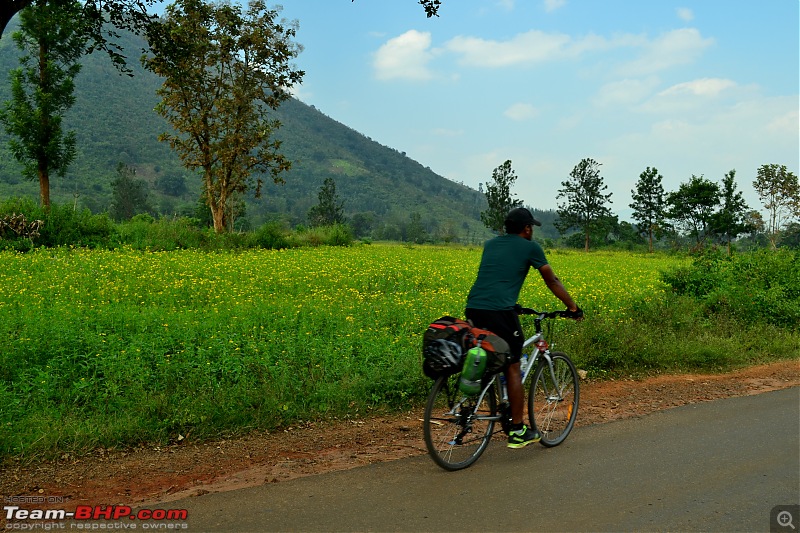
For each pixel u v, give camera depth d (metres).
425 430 4.71
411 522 3.84
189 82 10.98
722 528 3.77
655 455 5.16
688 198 59.19
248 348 7.69
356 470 4.86
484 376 5.01
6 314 9.18
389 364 7.59
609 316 11.27
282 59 36.44
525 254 5.13
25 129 30.83
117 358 6.96
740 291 12.48
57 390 6.44
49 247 23.97
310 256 25.50
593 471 4.78
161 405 5.98
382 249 35.50
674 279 14.11
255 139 36.88
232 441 5.77
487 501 4.18
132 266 17.58
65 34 29.23
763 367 9.59
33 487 4.62
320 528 3.76
